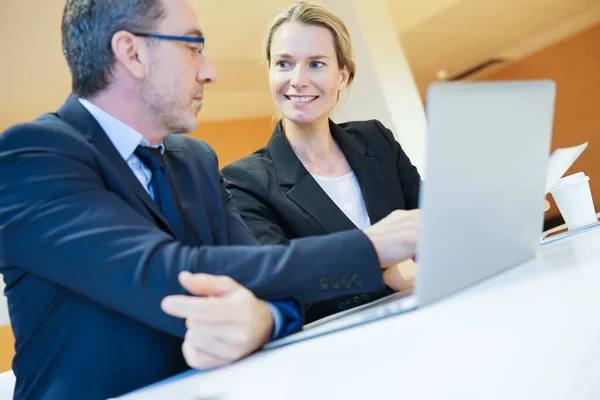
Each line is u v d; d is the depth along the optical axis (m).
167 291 0.70
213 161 1.16
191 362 0.68
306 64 1.58
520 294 0.62
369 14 3.81
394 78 3.75
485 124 0.65
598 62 7.32
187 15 0.95
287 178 1.52
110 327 0.76
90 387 0.74
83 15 0.91
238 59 5.47
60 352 0.76
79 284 0.72
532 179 0.76
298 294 0.76
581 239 1.02
